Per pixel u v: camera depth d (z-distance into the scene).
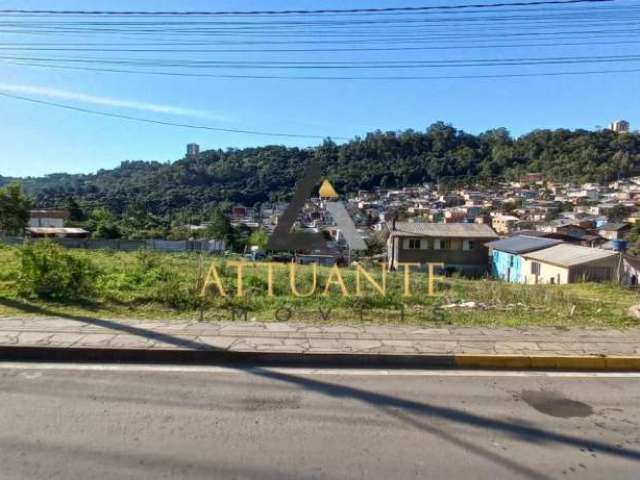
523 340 7.20
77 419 4.41
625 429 4.51
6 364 5.95
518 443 4.18
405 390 5.39
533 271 33.41
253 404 4.88
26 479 3.40
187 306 9.12
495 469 3.73
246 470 3.61
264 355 6.26
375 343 6.82
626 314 9.56
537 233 53.56
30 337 6.61
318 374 5.87
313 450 3.95
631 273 27.94
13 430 4.15
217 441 4.06
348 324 7.98
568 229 61.66
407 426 4.46
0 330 6.96
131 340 6.61
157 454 3.81
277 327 7.64
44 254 9.81
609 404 5.13
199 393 5.14
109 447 3.90
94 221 71.12
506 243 41.22
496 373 6.11
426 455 3.93
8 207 58.50
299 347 6.52
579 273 28.19
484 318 8.75
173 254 27.47
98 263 15.91
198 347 6.37
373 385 5.53
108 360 6.18
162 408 4.72
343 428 4.38
